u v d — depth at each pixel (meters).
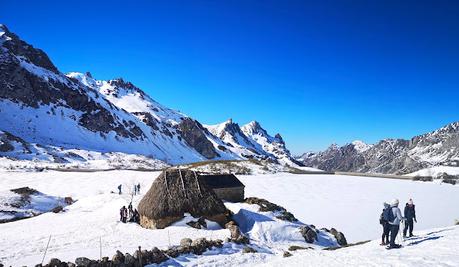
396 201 20.94
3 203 44.38
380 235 39.34
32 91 141.75
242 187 44.91
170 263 20.75
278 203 55.81
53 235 29.17
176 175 36.44
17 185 60.22
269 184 76.00
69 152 108.06
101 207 43.53
